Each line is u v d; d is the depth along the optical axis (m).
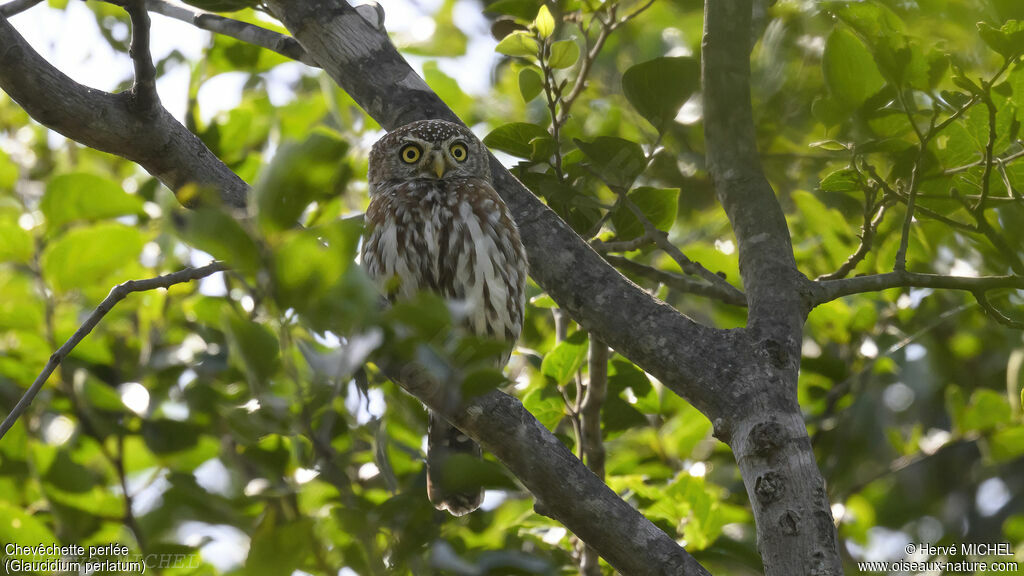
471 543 9.19
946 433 11.96
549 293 7.48
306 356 4.81
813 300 7.14
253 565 5.57
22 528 8.45
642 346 7.02
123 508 8.99
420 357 5.03
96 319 6.46
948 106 8.23
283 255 4.54
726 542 9.62
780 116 11.14
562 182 8.59
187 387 8.23
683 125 11.62
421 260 9.57
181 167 7.20
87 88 7.02
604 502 6.71
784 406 6.55
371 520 6.07
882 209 8.37
